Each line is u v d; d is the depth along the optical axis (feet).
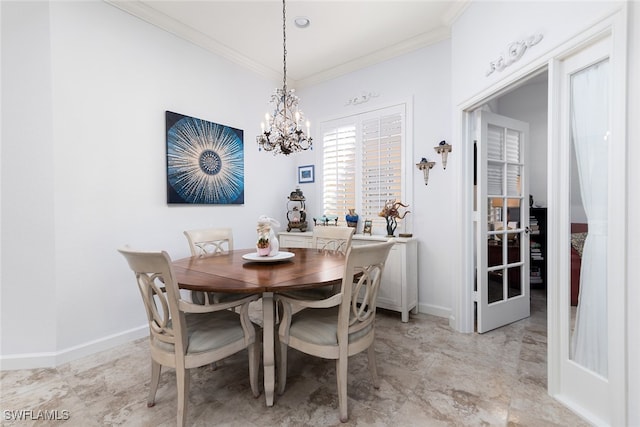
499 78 6.59
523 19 5.90
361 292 9.68
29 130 6.51
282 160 12.87
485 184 8.30
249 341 5.22
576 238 5.47
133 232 8.06
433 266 9.63
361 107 11.26
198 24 8.93
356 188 11.49
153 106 8.48
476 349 7.28
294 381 6.03
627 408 4.16
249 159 11.41
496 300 8.77
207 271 5.65
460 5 7.91
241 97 11.04
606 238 4.72
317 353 4.88
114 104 7.65
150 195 8.43
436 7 8.16
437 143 9.45
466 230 8.32
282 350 5.50
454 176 8.54
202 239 8.27
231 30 9.24
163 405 5.24
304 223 12.25
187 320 5.44
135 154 8.09
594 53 4.71
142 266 4.42
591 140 4.93
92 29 7.23
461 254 8.32
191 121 9.33
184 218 9.30
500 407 5.14
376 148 10.92
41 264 6.61
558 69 5.29
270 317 5.15
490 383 5.84
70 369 6.48
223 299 6.81
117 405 5.24
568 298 5.30
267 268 5.92
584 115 5.03
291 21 8.79
